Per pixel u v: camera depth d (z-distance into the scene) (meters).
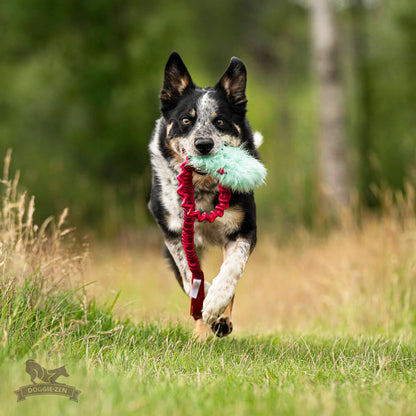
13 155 23.41
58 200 21.67
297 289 12.18
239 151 6.19
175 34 25.25
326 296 10.70
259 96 36.44
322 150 21.41
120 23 24.38
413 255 9.99
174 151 6.85
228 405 4.07
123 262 9.05
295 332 8.55
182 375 4.98
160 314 7.66
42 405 3.95
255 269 14.20
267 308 12.22
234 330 8.83
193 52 27.06
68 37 24.11
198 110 6.69
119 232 17.91
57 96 24.53
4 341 4.97
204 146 6.21
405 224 10.41
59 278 6.83
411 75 27.16
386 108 28.73
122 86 24.17
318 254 12.18
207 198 6.80
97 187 23.30
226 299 6.07
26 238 6.54
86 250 7.34
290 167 28.22
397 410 3.98
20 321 5.52
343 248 11.29
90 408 3.90
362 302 9.85
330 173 21.09
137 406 3.94
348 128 27.94
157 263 14.06
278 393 4.43
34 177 22.08
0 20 24.11
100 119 24.61
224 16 40.59
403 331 8.44
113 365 5.04
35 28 24.06
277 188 25.28
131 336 6.28
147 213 20.92
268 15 40.12
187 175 6.11
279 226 15.84
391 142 28.12
